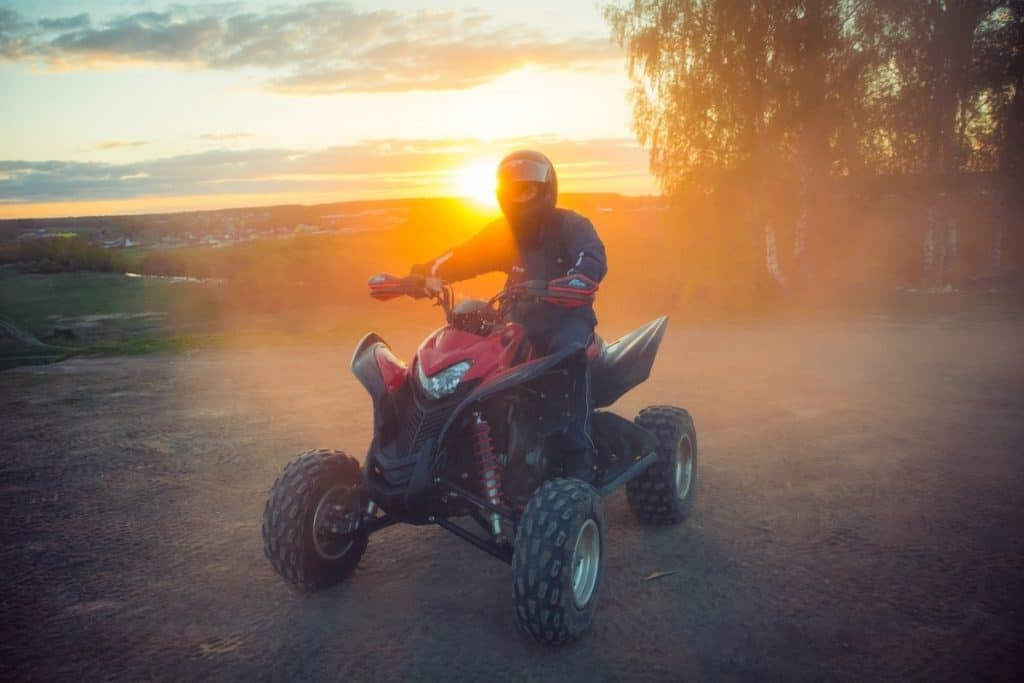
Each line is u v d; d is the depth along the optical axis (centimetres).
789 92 2848
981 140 3136
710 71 2948
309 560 391
